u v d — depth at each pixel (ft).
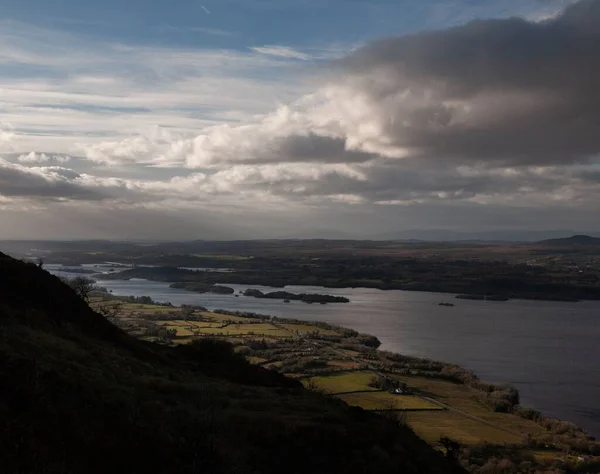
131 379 107.14
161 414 89.20
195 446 80.89
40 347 102.27
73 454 70.85
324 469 87.66
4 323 110.42
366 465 91.20
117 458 73.87
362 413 118.73
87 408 82.17
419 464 100.07
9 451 65.82
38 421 73.26
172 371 133.39
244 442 88.58
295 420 100.58
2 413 71.46
